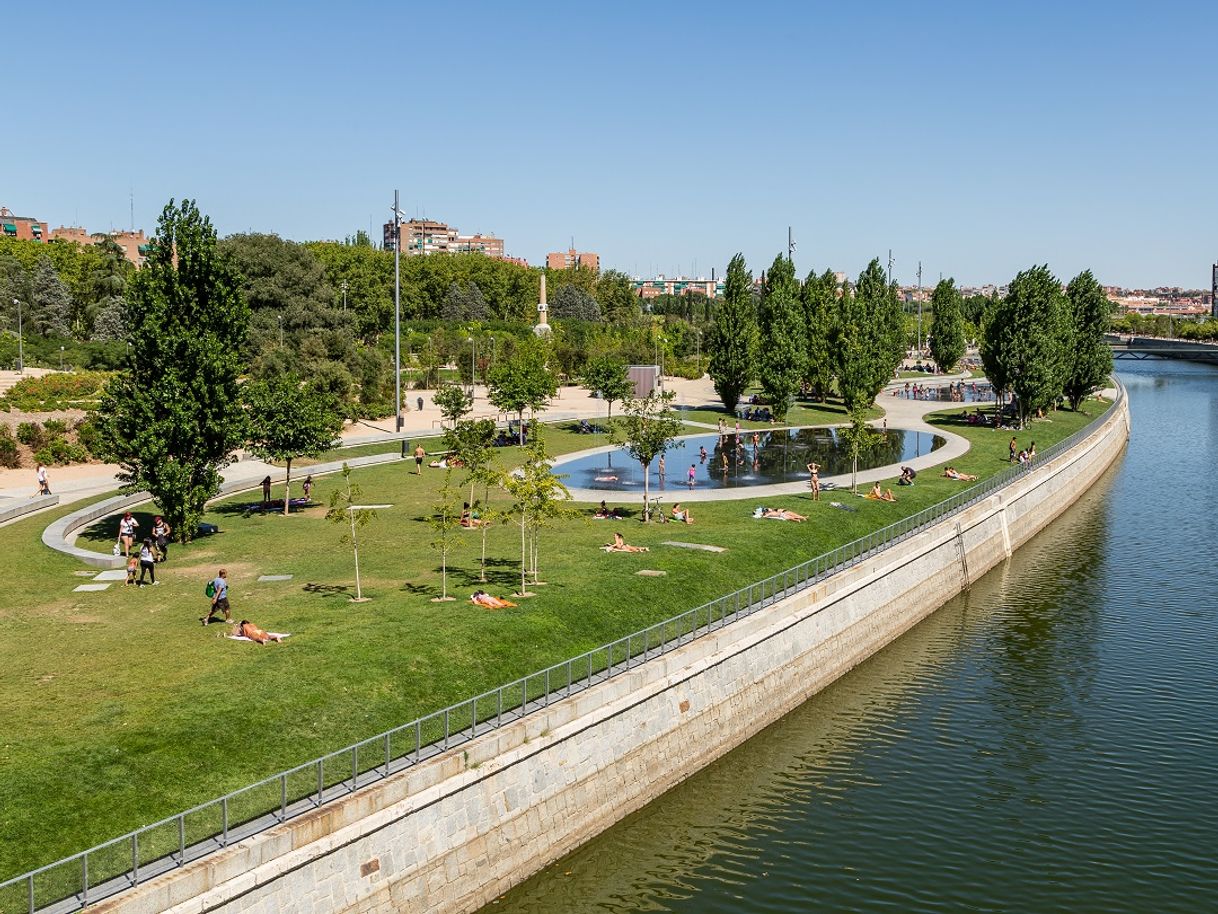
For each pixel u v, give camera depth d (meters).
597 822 28.72
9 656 29.98
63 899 18.88
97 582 39.19
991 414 109.25
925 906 25.80
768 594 40.31
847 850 28.42
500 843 25.58
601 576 40.38
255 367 106.50
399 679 28.91
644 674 30.86
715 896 26.09
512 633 32.84
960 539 55.84
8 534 47.25
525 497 38.88
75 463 70.44
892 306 147.88
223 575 33.53
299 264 132.25
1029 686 40.97
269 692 27.27
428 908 23.64
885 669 43.25
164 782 22.92
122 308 136.50
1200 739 35.78
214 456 47.94
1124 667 42.97
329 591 37.78
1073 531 70.12
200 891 19.61
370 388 105.88
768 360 104.06
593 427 95.69
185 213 45.66
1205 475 91.44
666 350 160.62
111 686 27.55
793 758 34.28
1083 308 115.00
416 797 23.55
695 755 32.88
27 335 127.12
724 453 82.38
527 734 26.64
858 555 46.25
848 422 104.06
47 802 21.59
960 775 33.09
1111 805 31.17
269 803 22.64
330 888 21.67
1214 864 27.91
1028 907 25.83
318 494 60.75
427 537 48.41
